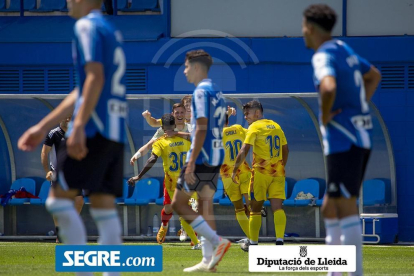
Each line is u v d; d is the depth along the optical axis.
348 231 15.18
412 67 42.47
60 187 14.09
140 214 43.50
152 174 43.06
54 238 42.12
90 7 14.21
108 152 13.81
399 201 42.00
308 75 43.25
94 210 14.40
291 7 44.41
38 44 45.09
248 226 32.00
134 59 44.34
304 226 42.38
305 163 42.00
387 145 40.41
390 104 42.59
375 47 42.81
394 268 23.69
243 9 44.69
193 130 20.36
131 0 46.19
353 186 14.91
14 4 47.16
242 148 30.00
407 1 43.28
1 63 45.31
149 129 41.88
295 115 41.31
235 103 39.47
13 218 44.31
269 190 30.62
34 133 13.60
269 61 43.50
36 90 45.09
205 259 21.80
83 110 12.83
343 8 43.72
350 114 15.01
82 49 13.37
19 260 26.64
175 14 45.06
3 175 44.00
